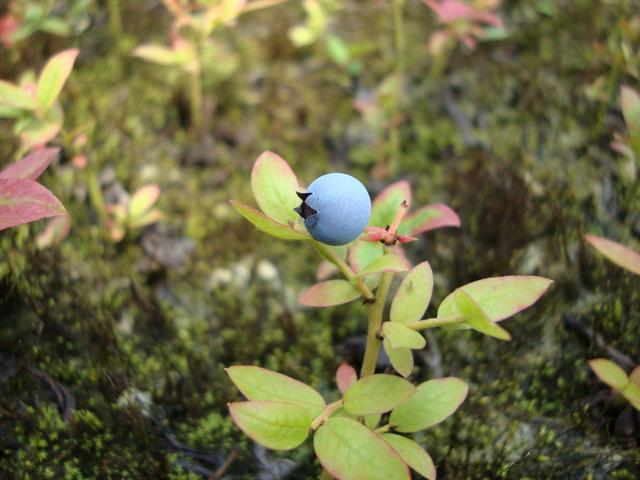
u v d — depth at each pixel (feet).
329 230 0.25
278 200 0.28
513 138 0.54
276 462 0.36
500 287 0.27
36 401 0.37
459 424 0.38
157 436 0.37
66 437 0.36
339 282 0.30
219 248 0.47
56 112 0.39
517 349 0.41
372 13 0.65
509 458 0.36
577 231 0.46
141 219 0.46
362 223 0.26
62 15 0.60
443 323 0.27
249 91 0.57
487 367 0.41
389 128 0.54
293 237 0.26
